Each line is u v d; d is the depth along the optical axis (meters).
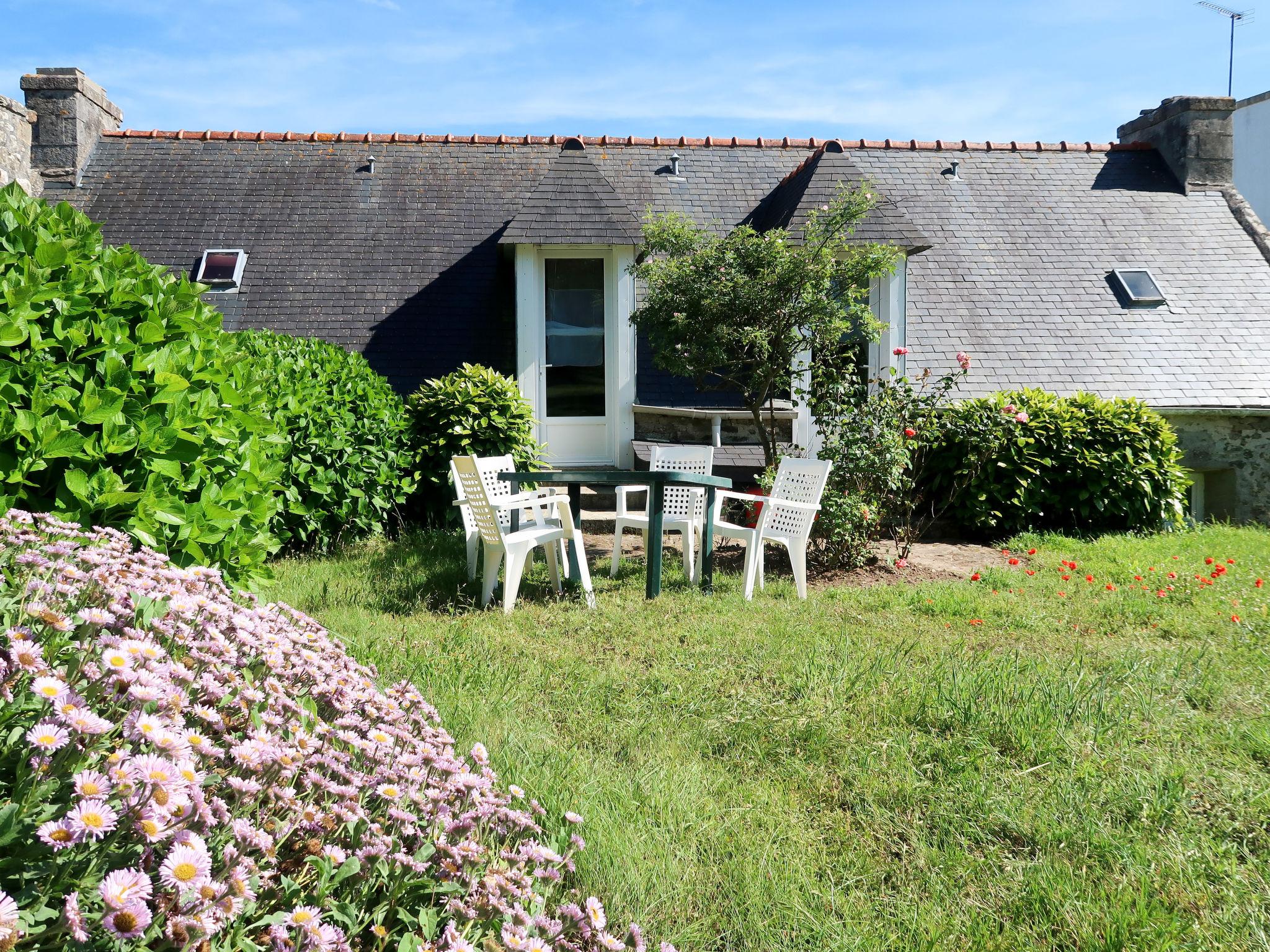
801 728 3.71
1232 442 11.23
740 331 7.90
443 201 12.77
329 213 12.45
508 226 10.38
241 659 2.34
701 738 3.64
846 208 8.00
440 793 2.08
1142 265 12.73
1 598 2.05
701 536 6.77
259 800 1.76
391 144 13.52
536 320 10.77
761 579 6.93
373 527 8.09
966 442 9.77
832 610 6.05
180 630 2.21
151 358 3.79
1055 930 2.44
